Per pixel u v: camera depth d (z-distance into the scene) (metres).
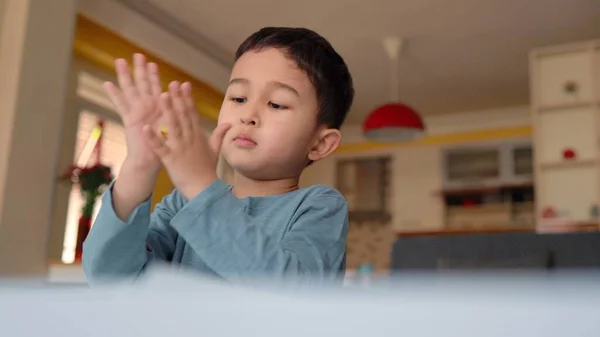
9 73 2.58
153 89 0.53
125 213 0.55
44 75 2.66
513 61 4.41
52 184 2.65
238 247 0.49
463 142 5.64
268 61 0.73
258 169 0.71
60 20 2.76
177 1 3.71
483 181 5.44
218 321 0.14
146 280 0.22
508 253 1.10
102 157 3.41
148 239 0.69
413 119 3.74
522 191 5.29
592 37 3.99
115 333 0.15
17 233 2.47
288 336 0.14
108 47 3.48
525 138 5.38
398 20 3.84
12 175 2.48
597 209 3.54
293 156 0.72
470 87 4.96
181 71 4.15
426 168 5.72
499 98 5.20
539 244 1.08
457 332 0.12
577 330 0.12
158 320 0.15
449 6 3.64
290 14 3.82
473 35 4.02
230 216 0.50
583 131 3.74
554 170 3.76
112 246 0.56
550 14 3.72
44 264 2.56
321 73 0.75
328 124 0.77
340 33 4.05
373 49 4.27
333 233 0.64
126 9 3.64
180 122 0.51
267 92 0.72
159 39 3.94
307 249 0.58
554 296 0.12
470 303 0.12
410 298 0.13
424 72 4.66
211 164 0.52
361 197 5.91
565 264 1.05
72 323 0.15
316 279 0.54
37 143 2.60
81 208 2.91
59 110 2.73
